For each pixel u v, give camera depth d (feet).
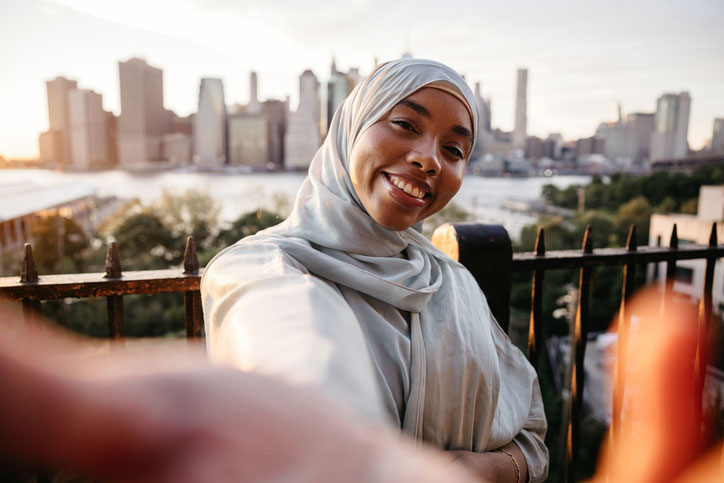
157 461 0.56
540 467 4.04
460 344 3.61
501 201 328.08
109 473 0.54
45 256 116.57
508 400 4.24
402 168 3.45
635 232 6.47
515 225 216.13
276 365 1.43
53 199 187.62
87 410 0.53
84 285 4.73
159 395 0.61
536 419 4.45
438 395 3.42
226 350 1.90
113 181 426.92
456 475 0.69
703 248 6.67
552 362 81.56
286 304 1.95
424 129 3.48
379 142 3.46
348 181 3.86
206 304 3.11
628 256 6.31
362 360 1.65
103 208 252.01
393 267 3.77
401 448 0.70
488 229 5.65
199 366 0.71
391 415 3.11
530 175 574.56
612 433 6.46
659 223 97.96
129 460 0.55
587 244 6.25
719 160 363.76
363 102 3.73
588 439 53.72
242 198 177.78
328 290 2.34
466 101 3.59
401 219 3.54
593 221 158.61
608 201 218.38
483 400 3.66
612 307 99.50
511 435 4.00
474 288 4.44
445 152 3.60
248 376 0.72
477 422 3.67
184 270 5.14
